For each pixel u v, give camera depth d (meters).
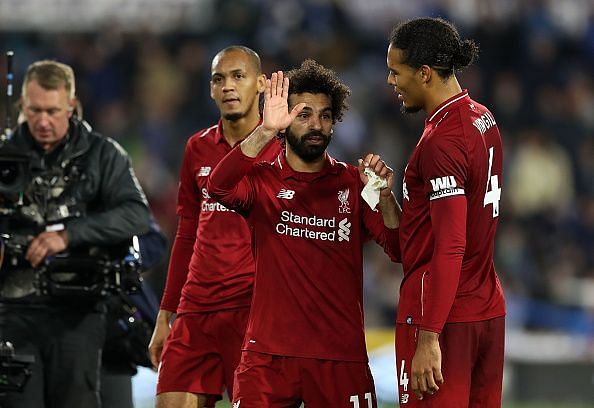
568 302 58.41
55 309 24.62
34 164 24.75
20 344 24.58
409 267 20.84
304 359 22.05
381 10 68.81
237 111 24.78
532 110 67.25
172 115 64.44
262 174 22.38
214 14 67.25
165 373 25.03
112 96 65.56
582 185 65.69
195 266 25.03
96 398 25.03
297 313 22.12
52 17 68.56
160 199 59.25
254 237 22.52
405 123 64.00
